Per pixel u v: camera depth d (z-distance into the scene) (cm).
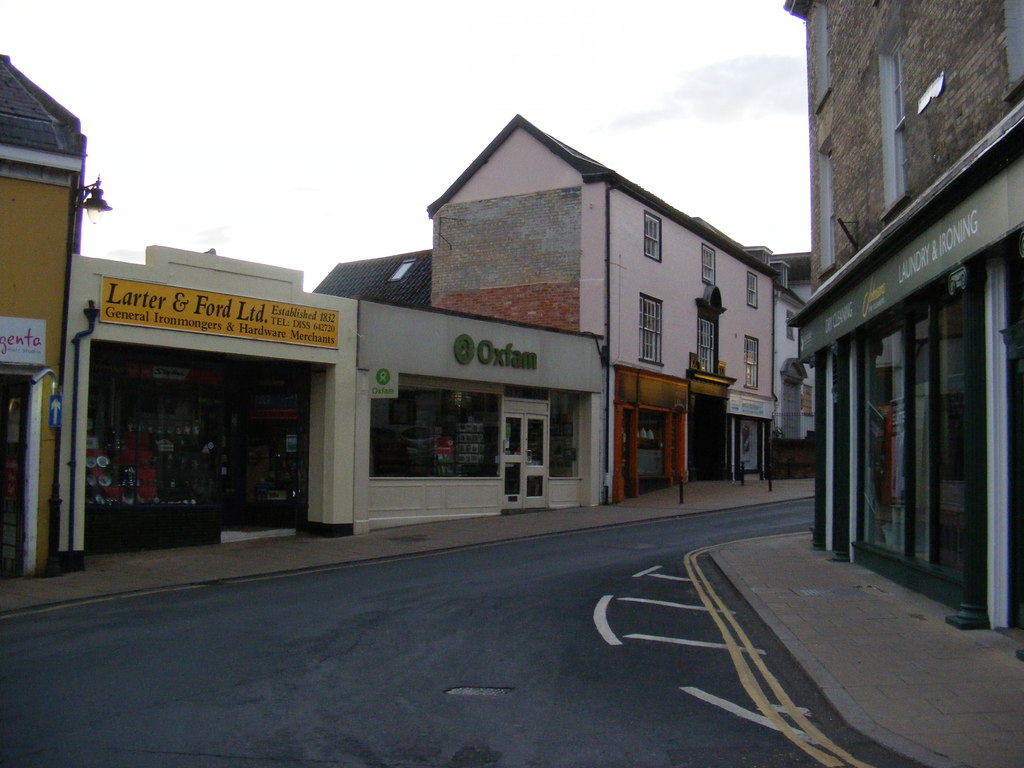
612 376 2398
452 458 1948
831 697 664
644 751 546
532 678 704
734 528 1842
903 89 1157
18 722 587
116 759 519
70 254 1276
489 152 2570
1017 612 848
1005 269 844
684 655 792
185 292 1411
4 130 1216
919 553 1094
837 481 1370
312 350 1608
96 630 870
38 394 1233
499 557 1411
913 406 1114
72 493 1254
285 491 1697
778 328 3856
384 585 1135
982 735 586
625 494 2508
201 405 1486
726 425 3184
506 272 2519
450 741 557
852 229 1384
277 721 591
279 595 1065
